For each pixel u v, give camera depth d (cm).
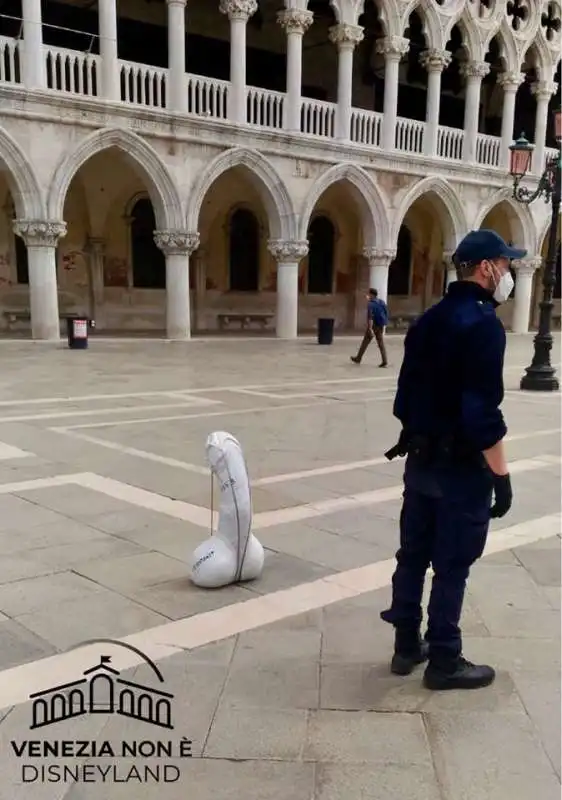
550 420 1028
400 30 2397
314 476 690
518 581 448
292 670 336
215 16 2525
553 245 1286
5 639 358
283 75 2727
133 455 748
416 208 3031
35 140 1797
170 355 1767
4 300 2320
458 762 272
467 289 311
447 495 311
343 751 278
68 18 2200
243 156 2144
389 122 2450
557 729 294
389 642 366
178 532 520
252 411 1030
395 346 2209
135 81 1950
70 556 470
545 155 2916
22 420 923
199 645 358
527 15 2752
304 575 449
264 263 2777
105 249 2461
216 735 286
